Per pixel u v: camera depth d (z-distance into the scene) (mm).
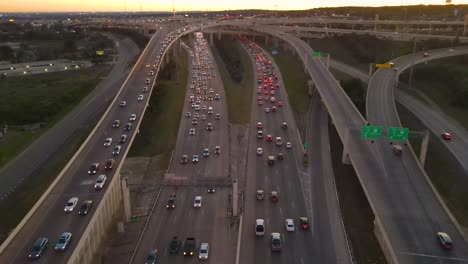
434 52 151875
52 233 48250
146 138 93875
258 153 84625
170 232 58281
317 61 155750
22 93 131750
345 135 78312
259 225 57250
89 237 51438
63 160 83812
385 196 59250
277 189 70438
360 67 169250
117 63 190875
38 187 72625
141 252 53906
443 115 108312
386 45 190125
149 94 111938
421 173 66562
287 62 183125
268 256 52594
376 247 54344
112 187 62500
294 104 119938
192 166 80125
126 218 60938
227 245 54938
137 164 81250
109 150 74188
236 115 110750
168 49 177250
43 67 178625
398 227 51969
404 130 66562
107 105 122750
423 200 58438
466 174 74312
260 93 132375
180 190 70562
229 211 63562
